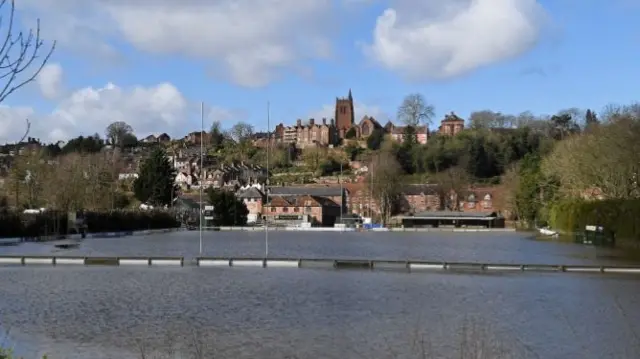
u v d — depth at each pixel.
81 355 26.59
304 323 33.31
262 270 59.84
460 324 33.09
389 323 33.38
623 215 92.62
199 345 28.19
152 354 26.78
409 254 84.38
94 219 132.50
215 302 40.16
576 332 30.94
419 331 31.27
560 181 130.88
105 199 159.62
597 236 96.00
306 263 64.69
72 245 97.62
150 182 182.12
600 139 100.06
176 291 45.03
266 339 29.52
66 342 28.91
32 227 112.00
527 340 29.23
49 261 66.88
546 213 146.38
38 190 135.00
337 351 27.33
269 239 126.56
